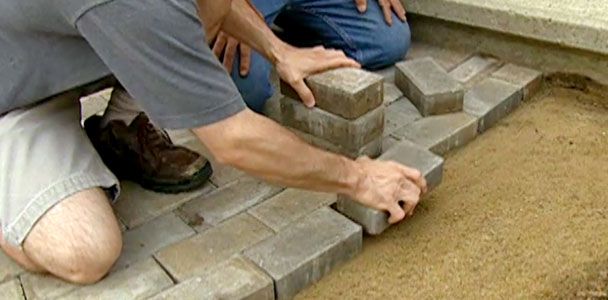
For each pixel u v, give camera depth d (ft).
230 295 4.67
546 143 6.45
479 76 7.34
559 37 7.00
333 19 7.54
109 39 4.08
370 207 5.09
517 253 5.16
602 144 6.38
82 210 4.86
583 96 7.14
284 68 6.00
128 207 5.67
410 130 6.45
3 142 5.02
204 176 5.84
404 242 5.33
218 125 4.32
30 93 5.08
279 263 4.93
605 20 6.83
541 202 5.67
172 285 4.80
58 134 5.15
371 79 5.82
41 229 4.77
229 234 5.28
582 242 5.23
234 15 5.94
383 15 7.52
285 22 7.94
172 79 4.13
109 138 5.97
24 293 4.83
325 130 5.98
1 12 4.58
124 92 5.92
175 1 4.04
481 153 6.39
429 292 4.86
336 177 4.81
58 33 4.64
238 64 6.47
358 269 5.12
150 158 5.79
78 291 4.81
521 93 7.08
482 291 4.83
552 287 4.83
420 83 6.72
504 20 7.30
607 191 5.75
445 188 5.91
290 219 5.40
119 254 4.96
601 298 4.71
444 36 8.00
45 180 4.90
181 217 5.53
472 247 5.24
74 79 5.02
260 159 4.45
